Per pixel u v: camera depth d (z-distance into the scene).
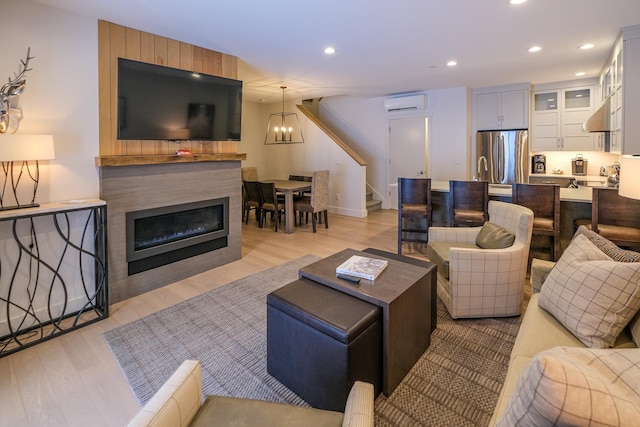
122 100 3.09
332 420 1.27
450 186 4.23
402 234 5.05
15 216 2.39
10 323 2.61
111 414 1.87
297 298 2.05
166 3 2.70
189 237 3.84
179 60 3.61
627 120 3.46
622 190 2.44
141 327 2.78
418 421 1.79
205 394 2.00
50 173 2.79
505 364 2.24
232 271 4.03
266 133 8.38
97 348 2.49
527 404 0.75
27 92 2.62
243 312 3.02
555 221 3.50
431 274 2.45
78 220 2.98
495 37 3.63
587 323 1.61
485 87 6.52
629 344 1.59
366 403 1.21
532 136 6.39
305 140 7.83
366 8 2.87
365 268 2.34
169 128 3.46
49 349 2.47
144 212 3.39
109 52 3.07
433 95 6.91
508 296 2.77
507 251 2.71
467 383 2.06
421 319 2.29
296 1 2.71
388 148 7.69
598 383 0.74
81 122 2.93
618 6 2.89
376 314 1.91
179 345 2.52
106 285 2.93
